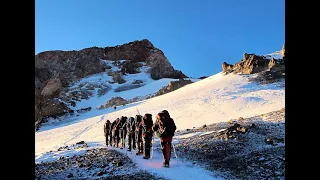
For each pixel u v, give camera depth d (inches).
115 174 374.0
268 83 1708.9
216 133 598.5
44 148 1133.1
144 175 356.2
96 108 2491.4
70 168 433.7
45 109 2363.4
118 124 649.0
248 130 567.5
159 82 3681.1
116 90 3437.5
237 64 2231.8
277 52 2316.7
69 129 1630.2
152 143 457.1
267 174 344.8
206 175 352.8
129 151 556.1
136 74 4271.7
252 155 422.3
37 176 384.2
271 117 746.2
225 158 433.4
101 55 4749.0
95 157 511.2
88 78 3969.0
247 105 1280.8
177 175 352.8
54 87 2824.8
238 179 339.6
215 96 1614.2
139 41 5068.9
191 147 514.9
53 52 4370.1
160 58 4650.6
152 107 1776.6
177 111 1483.8
